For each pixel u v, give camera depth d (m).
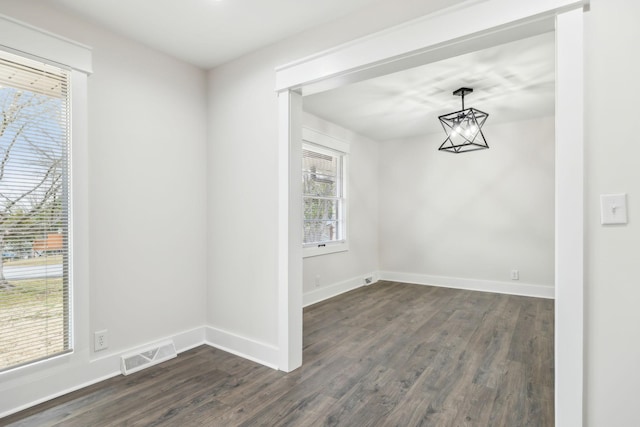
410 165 5.58
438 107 3.98
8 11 1.89
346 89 3.37
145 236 2.55
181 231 2.80
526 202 4.70
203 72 2.99
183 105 2.82
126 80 2.44
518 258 4.75
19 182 1.95
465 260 5.13
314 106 3.93
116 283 2.38
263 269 2.58
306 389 2.16
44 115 2.04
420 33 1.85
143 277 2.54
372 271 5.68
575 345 1.45
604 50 1.42
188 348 2.82
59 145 2.10
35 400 1.97
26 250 1.98
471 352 2.74
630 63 1.38
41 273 2.03
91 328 2.24
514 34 1.67
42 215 2.03
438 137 5.34
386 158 5.82
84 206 2.19
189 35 2.42
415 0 1.89
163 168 2.67
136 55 2.50
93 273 2.25
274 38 2.46
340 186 5.00
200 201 2.95
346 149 4.97
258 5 2.06
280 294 2.45
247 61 2.70
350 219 5.11
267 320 2.54
